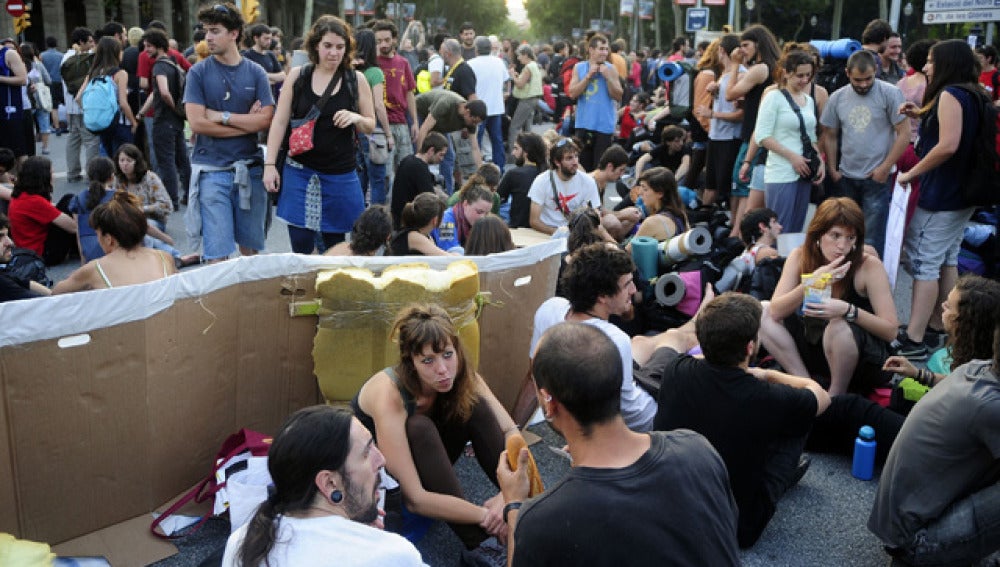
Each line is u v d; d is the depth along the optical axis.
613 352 2.32
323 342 3.95
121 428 3.49
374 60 8.25
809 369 4.99
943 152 5.59
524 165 8.18
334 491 2.28
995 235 6.84
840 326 4.66
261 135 9.80
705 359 3.68
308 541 2.19
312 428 2.28
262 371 4.01
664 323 5.60
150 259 4.38
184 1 49.25
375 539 2.24
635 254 5.81
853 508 4.14
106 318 3.34
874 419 4.41
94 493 3.48
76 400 3.34
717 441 3.60
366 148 8.53
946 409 3.31
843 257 4.75
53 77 18.02
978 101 5.61
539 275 4.80
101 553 3.44
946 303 3.99
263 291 3.92
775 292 5.05
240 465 3.68
